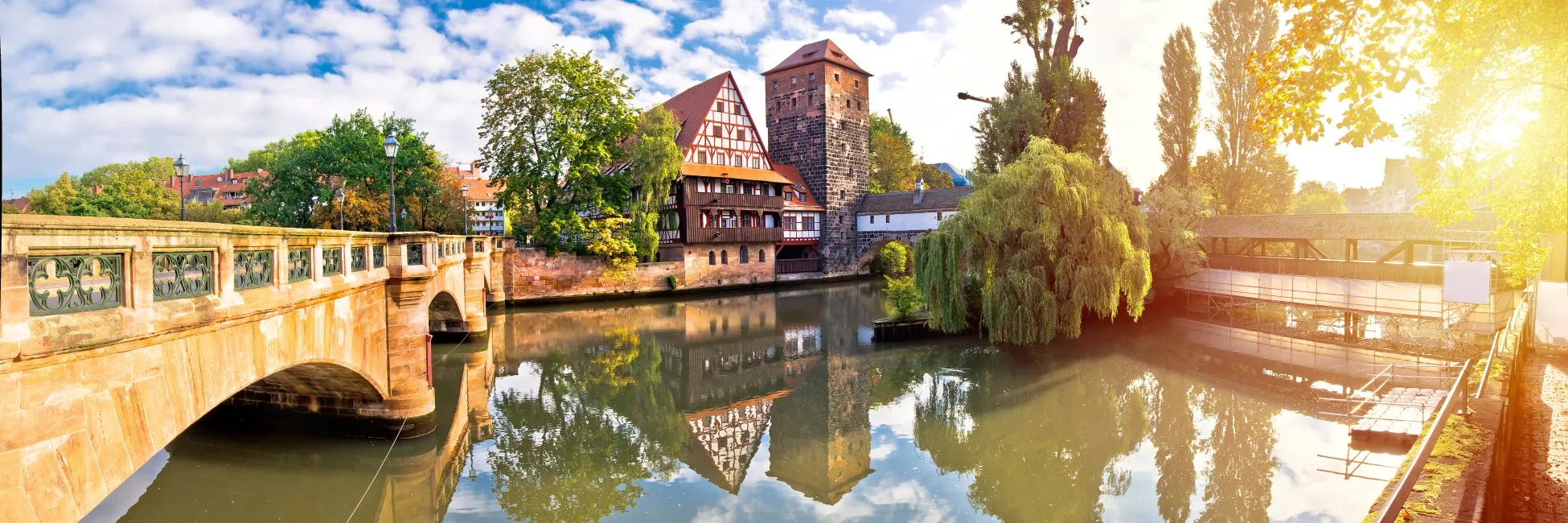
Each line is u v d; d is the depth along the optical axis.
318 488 11.49
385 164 42.38
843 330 30.81
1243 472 13.70
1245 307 32.41
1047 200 24.14
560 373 22.30
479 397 19.19
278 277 8.18
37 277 4.74
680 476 13.71
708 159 47.88
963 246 25.70
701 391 20.70
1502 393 9.34
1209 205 40.16
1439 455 6.98
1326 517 11.60
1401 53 6.26
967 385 20.97
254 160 77.81
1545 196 9.06
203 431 13.61
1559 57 7.55
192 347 6.46
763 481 13.53
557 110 38.31
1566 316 17.84
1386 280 26.19
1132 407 18.33
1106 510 12.13
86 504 5.14
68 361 4.96
